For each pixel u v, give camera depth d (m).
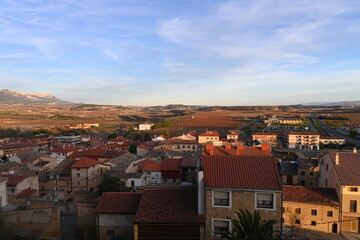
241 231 23.20
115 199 35.28
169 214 29.72
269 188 28.11
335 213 41.25
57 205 46.62
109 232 33.62
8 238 31.91
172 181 70.38
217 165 31.52
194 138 150.25
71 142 174.25
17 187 55.22
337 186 42.78
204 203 29.66
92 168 69.56
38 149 143.75
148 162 77.62
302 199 42.78
